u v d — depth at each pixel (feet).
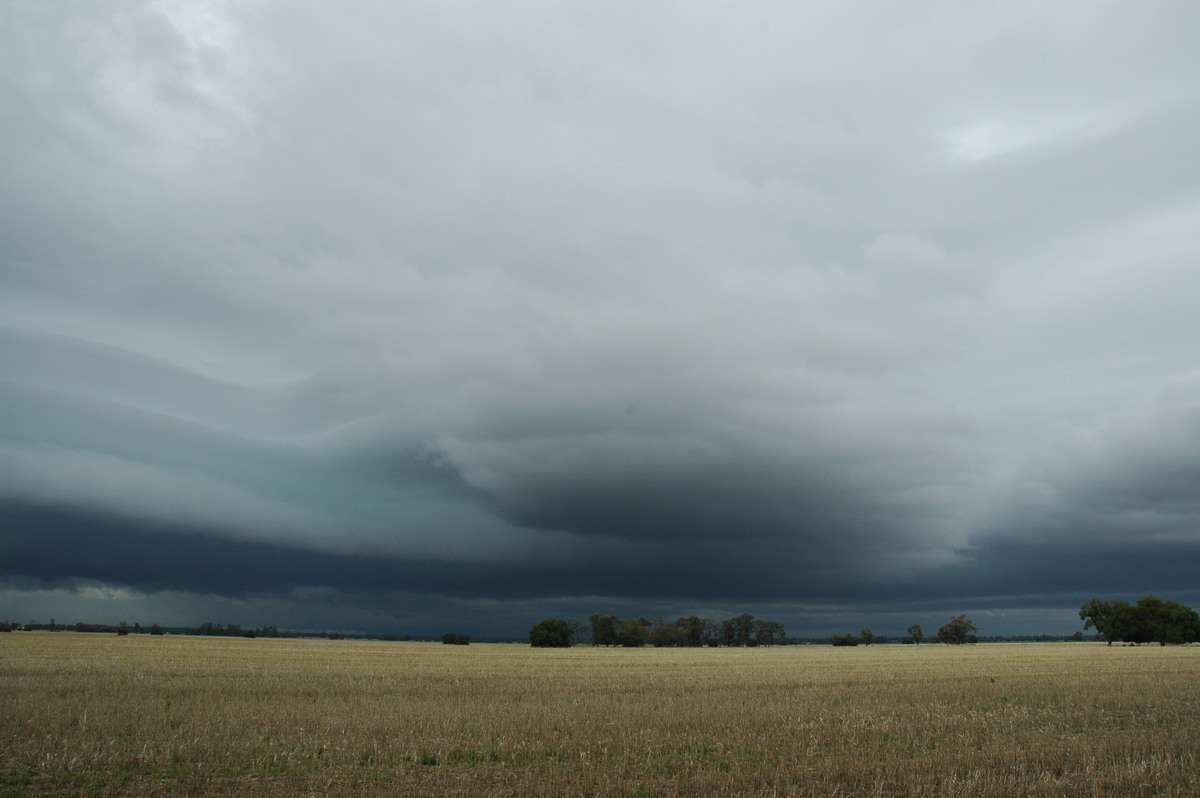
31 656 184.65
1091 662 220.64
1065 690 119.65
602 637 585.63
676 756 63.05
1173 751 64.54
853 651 377.09
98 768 55.93
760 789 50.62
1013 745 68.03
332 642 447.83
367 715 82.23
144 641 335.47
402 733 71.10
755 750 66.08
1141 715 90.89
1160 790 51.39
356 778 54.49
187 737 67.36
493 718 81.35
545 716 83.56
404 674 152.35
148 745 63.46
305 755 61.57
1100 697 109.19
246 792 50.01
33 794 49.16
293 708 87.97
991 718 86.79
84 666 152.97
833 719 84.89
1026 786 51.55
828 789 51.01
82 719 73.77
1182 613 476.54
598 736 71.46
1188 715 91.20
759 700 105.50
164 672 142.72
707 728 77.10
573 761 60.90
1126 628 480.64
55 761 57.11
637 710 90.79
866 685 131.54
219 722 75.77
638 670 179.52
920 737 73.92
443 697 107.04
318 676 141.79
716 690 123.03
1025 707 97.35
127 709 84.48
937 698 108.47
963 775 55.57
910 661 234.17
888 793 50.47
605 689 124.06
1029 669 183.32
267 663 180.45
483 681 138.10
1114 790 50.96
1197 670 177.58
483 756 62.49
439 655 263.08
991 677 152.05
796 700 105.09
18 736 66.49
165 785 51.70
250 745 64.13
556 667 190.70
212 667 160.15
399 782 53.11
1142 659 241.14
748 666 200.75
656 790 50.39
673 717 84.02
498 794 49.98
